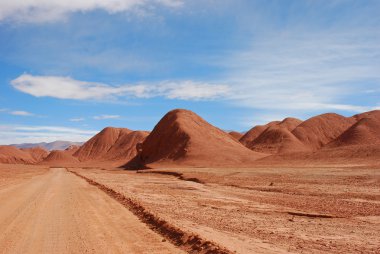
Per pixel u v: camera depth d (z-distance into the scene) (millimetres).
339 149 75938
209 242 11148
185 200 27297
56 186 36844
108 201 23672
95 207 20562
